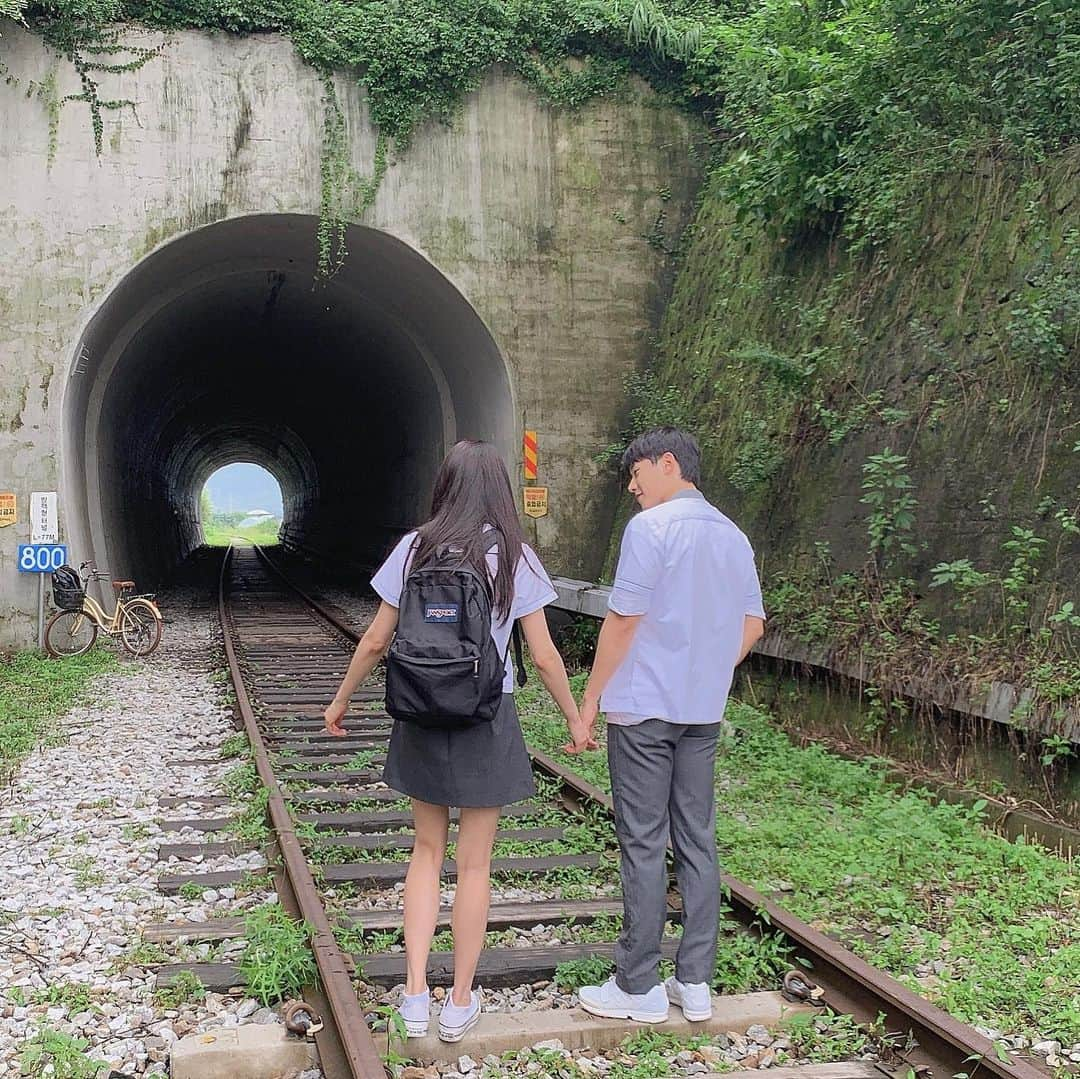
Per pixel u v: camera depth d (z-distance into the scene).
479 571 3.45
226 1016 3.82
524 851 5.93
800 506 10.35
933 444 8.64
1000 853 5.81
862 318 10.23
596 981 4.15
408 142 14.38
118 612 14.22
